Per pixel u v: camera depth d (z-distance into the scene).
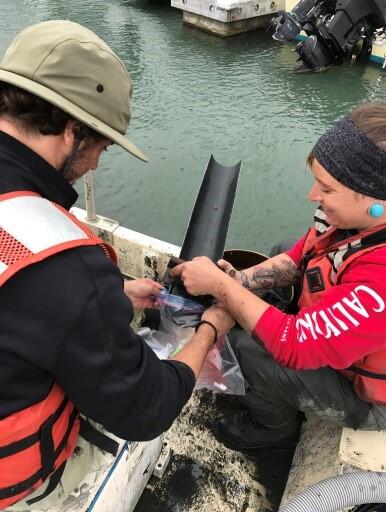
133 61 7.09
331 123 5.77
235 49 7.72
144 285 1.62
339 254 1.35
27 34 0.92
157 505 1.68
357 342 1.24
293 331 1.32
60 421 1.04
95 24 8.23
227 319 1.47
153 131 5.53
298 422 1.87
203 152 5.18
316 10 6.47
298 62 7.23
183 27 8.45
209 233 1.79
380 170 1.13
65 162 0.95
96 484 1.27
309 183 4.78
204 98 6.25
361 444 1.51
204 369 1.62
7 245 0.81
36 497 1.14
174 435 1.88
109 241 2.34
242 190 4.66
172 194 4.55
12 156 0.90
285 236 4.15
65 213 0.92
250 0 7.84
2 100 0.89
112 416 0.99
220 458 1.82
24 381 0.90
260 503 1.70
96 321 0.87
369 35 6.80
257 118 5.84
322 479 1.56
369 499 1.42
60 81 0.88
